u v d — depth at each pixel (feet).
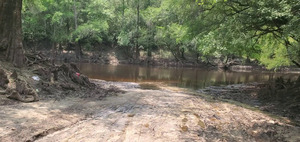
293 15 29.76
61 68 41.93
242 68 151.33
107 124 22.33
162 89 53.26
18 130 18.47
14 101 26.78
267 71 144.36
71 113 25.07
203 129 22.76
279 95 43.34
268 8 31.14
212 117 28.07
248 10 36.04
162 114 27.48
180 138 19.48
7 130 18.15
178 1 51.93
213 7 45.24
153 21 137.39
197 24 49.55
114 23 160.76
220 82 75.10
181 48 144.97
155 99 36.91
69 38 133.69
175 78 81.76
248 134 22.21
